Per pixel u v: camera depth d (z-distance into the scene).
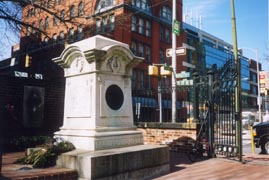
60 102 10.71
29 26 15.89
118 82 7.36
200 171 7.35
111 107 7.10
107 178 5.82
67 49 7.40
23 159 6.45
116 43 7.39
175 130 10.56
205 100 10.34
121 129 7.14
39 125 10.02
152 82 39.62
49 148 6.38
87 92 6.95
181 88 11.59
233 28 9.93
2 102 9.19
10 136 9.24
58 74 34.22
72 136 6.95
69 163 5.95
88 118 6.82
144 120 12.73
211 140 9.56
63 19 16.17
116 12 33.47
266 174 6.92
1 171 5.53
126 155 6.25
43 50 24.67
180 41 47.50
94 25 16.80
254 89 80.94
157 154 7.02
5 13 14.40
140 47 39.41
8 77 9.47
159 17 42.91
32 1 14.70
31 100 9.89
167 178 6.66
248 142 17.83
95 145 6.41
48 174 5.36
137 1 38.84
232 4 10.09
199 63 52.44
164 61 43.03
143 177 6.57
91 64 6.91
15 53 30.45
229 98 9.38
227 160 8.88
